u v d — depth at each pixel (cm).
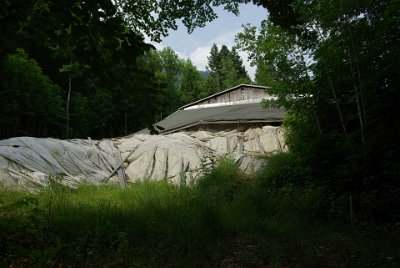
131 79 253
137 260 495
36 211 377
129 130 4841
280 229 667
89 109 4000
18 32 216
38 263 448
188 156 1342
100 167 1323
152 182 1155
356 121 973
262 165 1279
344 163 917
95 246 512
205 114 2195
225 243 600
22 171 1082
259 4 392
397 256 558
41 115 3241
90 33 227
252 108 2036
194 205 805
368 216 769
